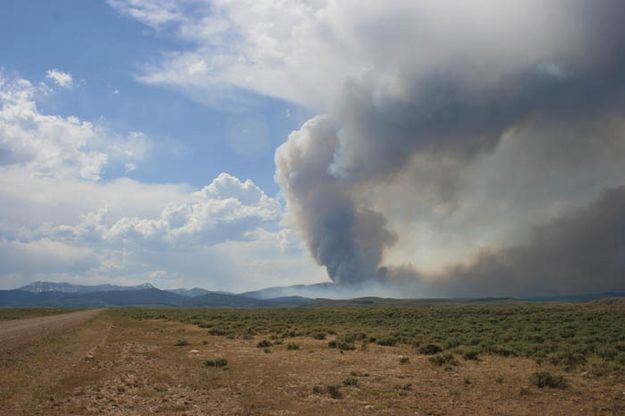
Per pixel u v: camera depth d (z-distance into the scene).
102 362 24.50
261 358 26.88
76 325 51.62
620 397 16.20
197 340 38.34
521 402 15.66
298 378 20.27
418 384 18.89
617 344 28.08
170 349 31.55
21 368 20.98
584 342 31.19
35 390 16.58
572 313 59.94
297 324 58.66
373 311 84.56
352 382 18.81
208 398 16.25
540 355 26.22
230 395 16.75
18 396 15.56
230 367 23.45
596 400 15.83
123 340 37.19
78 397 15.95
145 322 64.06
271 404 15.38
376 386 18.50
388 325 54.53
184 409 14.64
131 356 27.34
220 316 81.00
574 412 14.31
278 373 21.61
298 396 16.66
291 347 31.70
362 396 16.72
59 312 103.88
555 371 21.59
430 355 28.12
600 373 20.20
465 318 60.84
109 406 14.81
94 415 13.73
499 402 15.69
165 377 20.28
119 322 62.44
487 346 29.36
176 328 52.09
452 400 16.03
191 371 22.05
